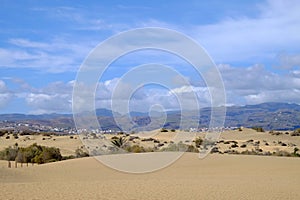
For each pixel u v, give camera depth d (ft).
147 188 97.86
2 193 87.86
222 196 85.25
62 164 174.50
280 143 305.73
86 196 84.69
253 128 357.41
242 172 144.56
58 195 85.51
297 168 153.48
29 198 81.10
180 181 114.11
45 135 331.98
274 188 98.02
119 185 104.22
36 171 156.46
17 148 229.45
